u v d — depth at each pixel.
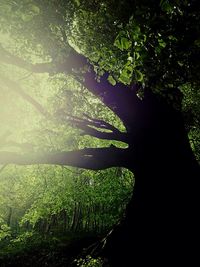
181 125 14.47
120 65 6.92
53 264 19.20
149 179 14.01
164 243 13.16
